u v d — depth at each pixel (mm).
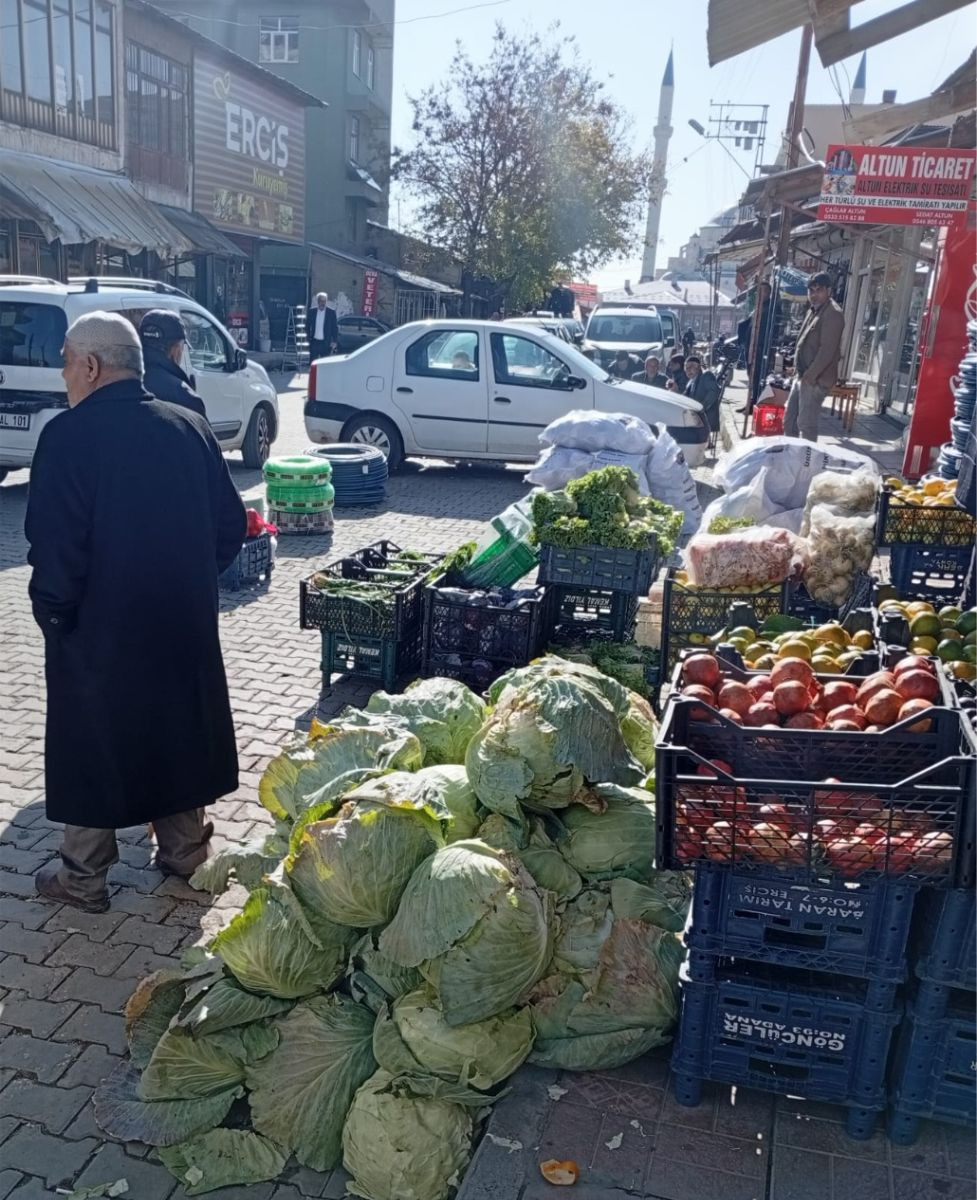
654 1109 2828
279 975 2812
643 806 3365
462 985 2631
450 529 10375
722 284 66562
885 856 2484
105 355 3580
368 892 2822
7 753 5133
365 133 45688
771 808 2562
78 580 3512
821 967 2656
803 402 12086
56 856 4270
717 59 4652
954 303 10562
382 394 12773
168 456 3621
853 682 3244
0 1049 3191
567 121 38656
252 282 32562
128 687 3627
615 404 12328
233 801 4727
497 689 3936
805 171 14516
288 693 6016
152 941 3754
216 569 3883
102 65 23297
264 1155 2730
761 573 5398
